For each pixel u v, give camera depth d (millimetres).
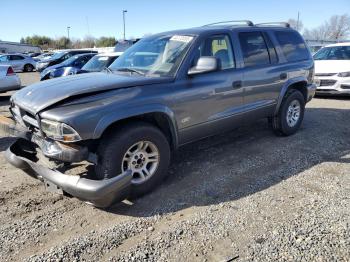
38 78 22141
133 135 3660
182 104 4180
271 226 3309
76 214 3619
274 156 5180
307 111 8375
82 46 79250
